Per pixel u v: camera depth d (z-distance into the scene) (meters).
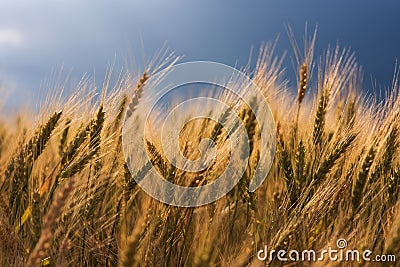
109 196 1.22
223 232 1.13
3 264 1.09
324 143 1.25
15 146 1.25
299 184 1.20
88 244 1.13
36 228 1.08
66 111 1.25
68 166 1.16
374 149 1.20
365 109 1.30
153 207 1.12
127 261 0.93
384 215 1.19
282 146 1.24
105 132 1.21
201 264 0.93
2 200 1.17
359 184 1.17
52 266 1.07
